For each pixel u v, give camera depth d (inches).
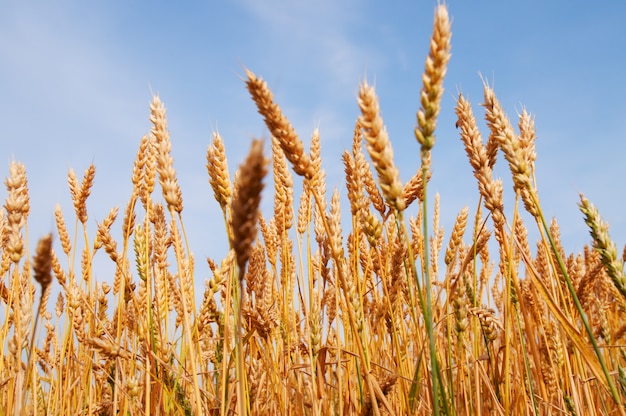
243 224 17.2
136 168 29.5
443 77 19.5
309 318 27.1
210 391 31.7
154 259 31.5
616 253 20.9
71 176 32.9
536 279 23.1
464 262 25.5
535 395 29.4
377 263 30.2
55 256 33.8
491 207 23.3
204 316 28.4
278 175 30.6
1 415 30.5
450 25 19.5
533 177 24.5
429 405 25.6
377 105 19.8
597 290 43.9
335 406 28.5
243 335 28.5
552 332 30.2
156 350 28.6
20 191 24.9
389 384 24.4
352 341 29.2
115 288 34.3
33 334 20.6
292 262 35.1
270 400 29.8
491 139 25.0
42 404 32.1
